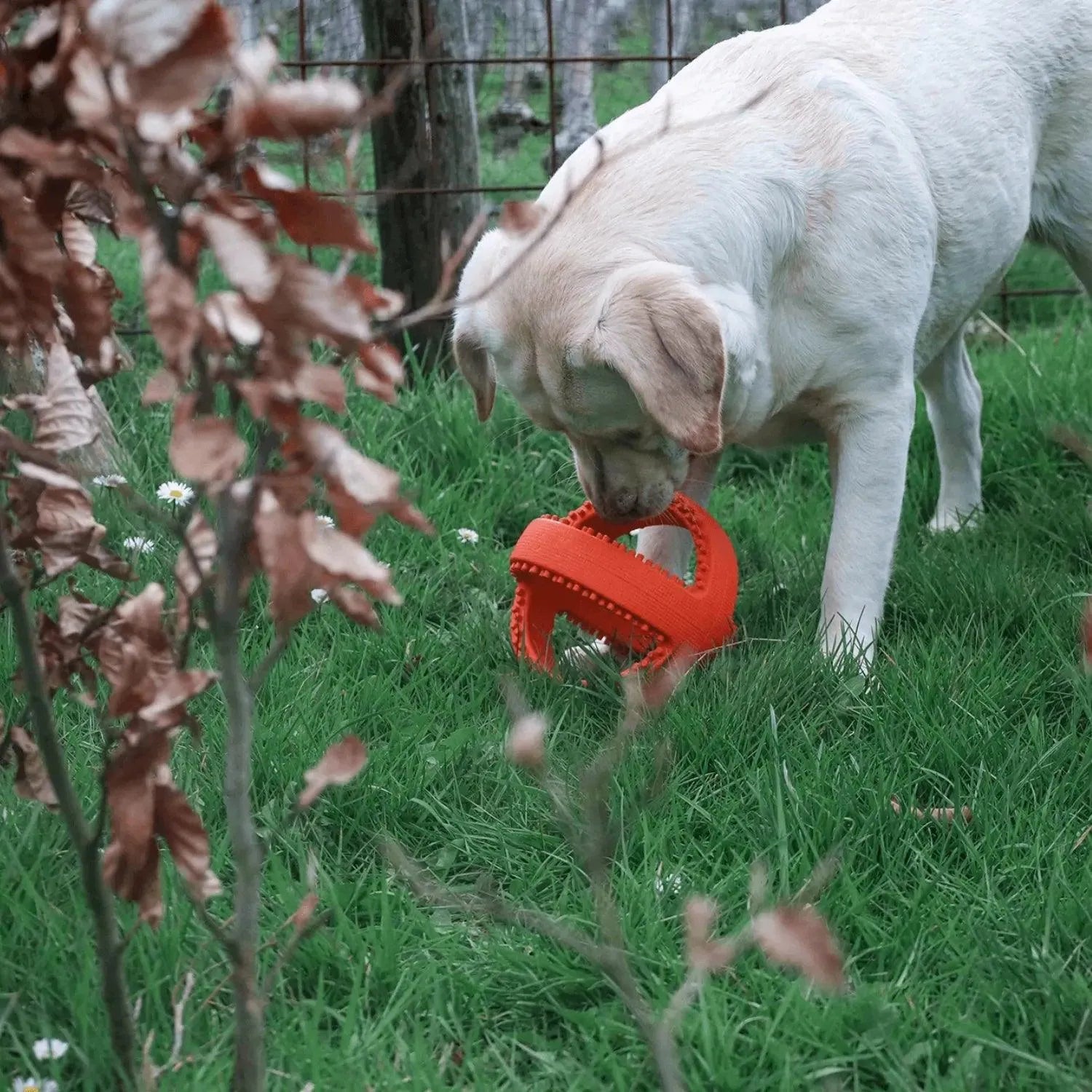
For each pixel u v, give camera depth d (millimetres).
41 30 1205
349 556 1188
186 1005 1878
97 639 1733
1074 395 4488
